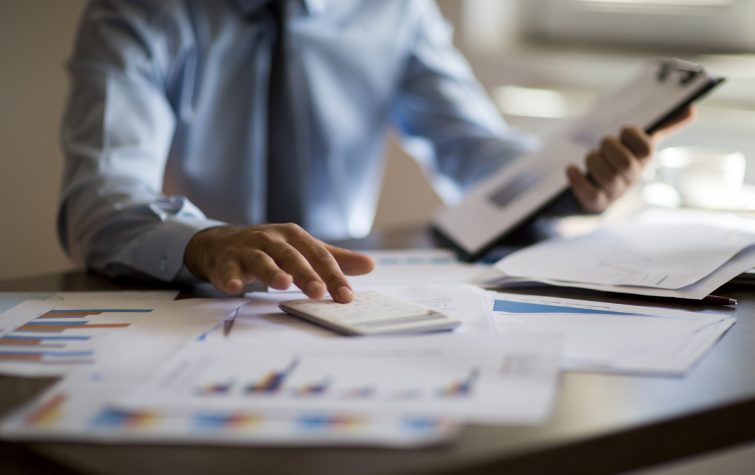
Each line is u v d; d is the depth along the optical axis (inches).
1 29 65.4
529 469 15.2
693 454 17.5
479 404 16.8
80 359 21.1
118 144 42.1
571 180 39.3
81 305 27.9
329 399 17.1
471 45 77.2
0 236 68.2
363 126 58.6
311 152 56.4
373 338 21.6
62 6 66.0
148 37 47.1
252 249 27.5
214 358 19.9
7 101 66.5
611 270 31.1
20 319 25.7
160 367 19.4
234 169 53.2
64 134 42.9
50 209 68.2
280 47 53.4
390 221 79.2
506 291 30.1
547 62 75.9
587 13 76.0
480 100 61.9
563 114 73.3
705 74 39.0
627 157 38.7
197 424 16.1
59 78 66.8
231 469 14.5
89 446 15.6
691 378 19.5
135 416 16.6
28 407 17.5
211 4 50.8
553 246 35.9
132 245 33.1
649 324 24.5
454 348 20.1
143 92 45.0
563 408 17.4
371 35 57.5
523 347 20.0
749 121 63.5
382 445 15.1
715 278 29.1
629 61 72.7
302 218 56.1
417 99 60.6
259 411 16.6
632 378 19.5
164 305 27.7
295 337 22.6
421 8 60.6
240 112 52.7
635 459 16.5
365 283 31.9
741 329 24.2
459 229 41.4
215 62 51.1
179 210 35.5
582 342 22.5
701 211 45.6
